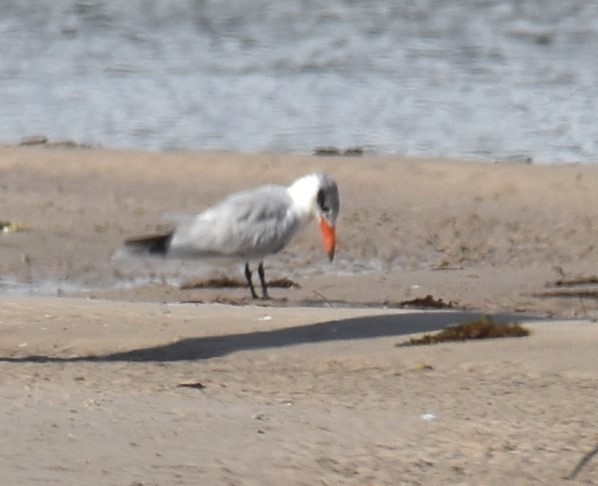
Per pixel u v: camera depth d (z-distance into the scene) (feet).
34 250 60.39
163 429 30.32
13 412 31.27
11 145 81.66
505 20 128.57
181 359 39.22
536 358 38.14
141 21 130.62
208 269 58.03
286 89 101.09
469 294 54.34
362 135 85.92
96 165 76.13
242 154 78.33
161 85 103.30
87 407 32.01
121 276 57.06
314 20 129.49
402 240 63.46
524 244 63.16
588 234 64.39
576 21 128.16
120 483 26.68
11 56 114.93
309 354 39.40
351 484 27.32
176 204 69.56
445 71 107.55
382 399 33.83
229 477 27.35
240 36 123.95
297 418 31.71
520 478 27.96
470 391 34.73
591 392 34.55
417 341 40.47
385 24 127.24
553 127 87.92
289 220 47.03
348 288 55.21
